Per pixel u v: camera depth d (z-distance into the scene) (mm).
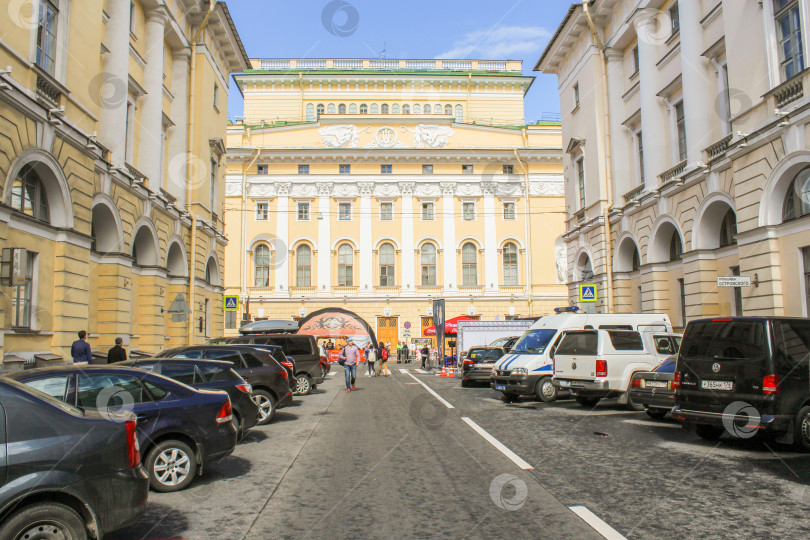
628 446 9500
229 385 9688
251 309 45438
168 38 24406
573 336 14711
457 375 28781
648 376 12289
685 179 19281
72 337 14516
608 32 25500
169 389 7496
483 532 5414
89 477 4750
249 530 5637
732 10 16531
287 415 14125
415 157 46969
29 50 12977
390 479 7488
